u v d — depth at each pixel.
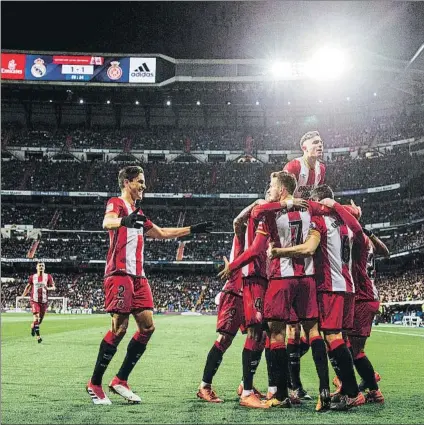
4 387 6.63
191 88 58.56
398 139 53.66
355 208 6.20
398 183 50.00
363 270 6.08
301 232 5.59
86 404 5.43
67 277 52.66
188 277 53.56
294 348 6.05
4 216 54.78
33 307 15.05
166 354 11.40
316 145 6.94
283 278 5.41
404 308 40.00
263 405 5.33
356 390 5.32
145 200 57.88
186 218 56.72
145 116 62.78
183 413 4.94
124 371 5.66
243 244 6.10
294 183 5.80
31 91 58.69
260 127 62.81
